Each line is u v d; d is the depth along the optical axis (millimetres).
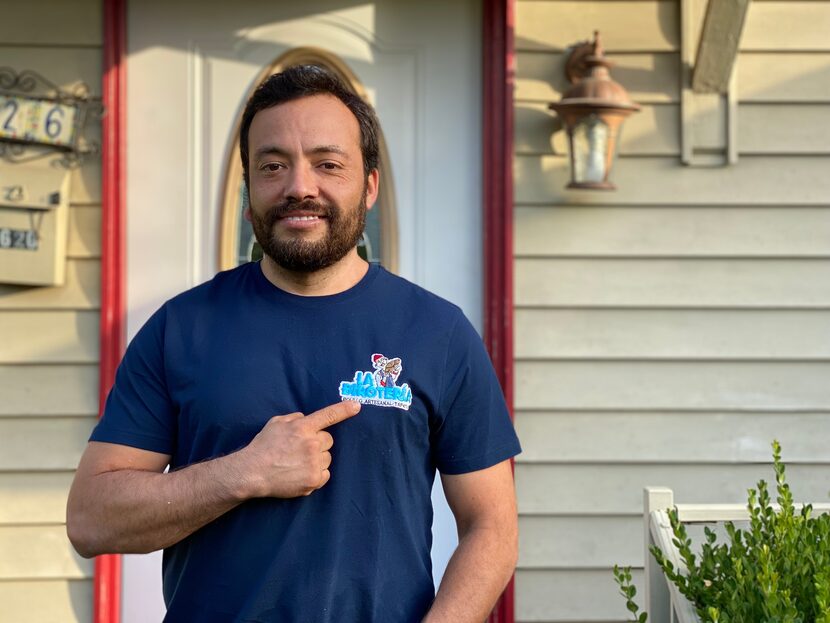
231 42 3328
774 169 3312
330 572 1670
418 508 1777
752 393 3295
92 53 3260
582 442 3275
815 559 1854
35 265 3182
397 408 1735
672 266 3305
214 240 3322
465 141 3352
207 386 1727
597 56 3162
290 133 1737
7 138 3201
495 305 3266
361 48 3357
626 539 3262
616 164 3301
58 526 3217
